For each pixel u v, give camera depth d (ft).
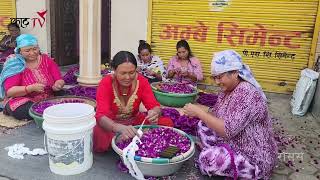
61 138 8.46
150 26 21.15
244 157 8.33
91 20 16.43
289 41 18.44
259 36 18.94
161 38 21.18
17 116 12.76
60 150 8.61
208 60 20.34
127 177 8.92
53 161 8.82
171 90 15.61
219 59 8.14
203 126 9.77
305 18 17.90
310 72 15.87
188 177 9.01
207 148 8.96
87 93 15.44
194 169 9.49
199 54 20.48
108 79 9.80
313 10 17.70
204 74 20.58
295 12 17.98
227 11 19.26
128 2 21.35
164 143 8.88
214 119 8.19
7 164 9.36
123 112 10.29
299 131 13.46
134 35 21.70
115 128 9.09
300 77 16.93
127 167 8.58
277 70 19.02
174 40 20.90
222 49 19.92
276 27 18.49
